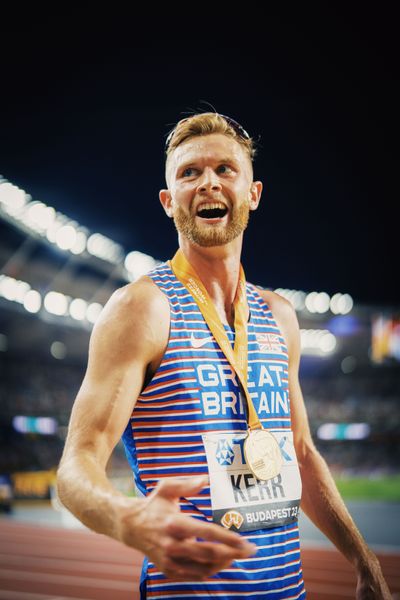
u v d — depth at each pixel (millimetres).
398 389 40188
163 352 1688
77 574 10180
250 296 1996
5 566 10812
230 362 1744
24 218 24656
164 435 1642
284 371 1896
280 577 1657
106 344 1631
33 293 27688
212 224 1805
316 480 2021
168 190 1982
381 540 14961
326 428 35969
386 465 33125
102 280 32156
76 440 1536
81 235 28484
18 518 17422
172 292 1783
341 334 42562
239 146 1872
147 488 1644
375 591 1856
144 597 1659
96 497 1343
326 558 11820
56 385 31906
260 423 1729
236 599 1573
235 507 1607
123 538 1253
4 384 28797
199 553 1166
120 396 1579
